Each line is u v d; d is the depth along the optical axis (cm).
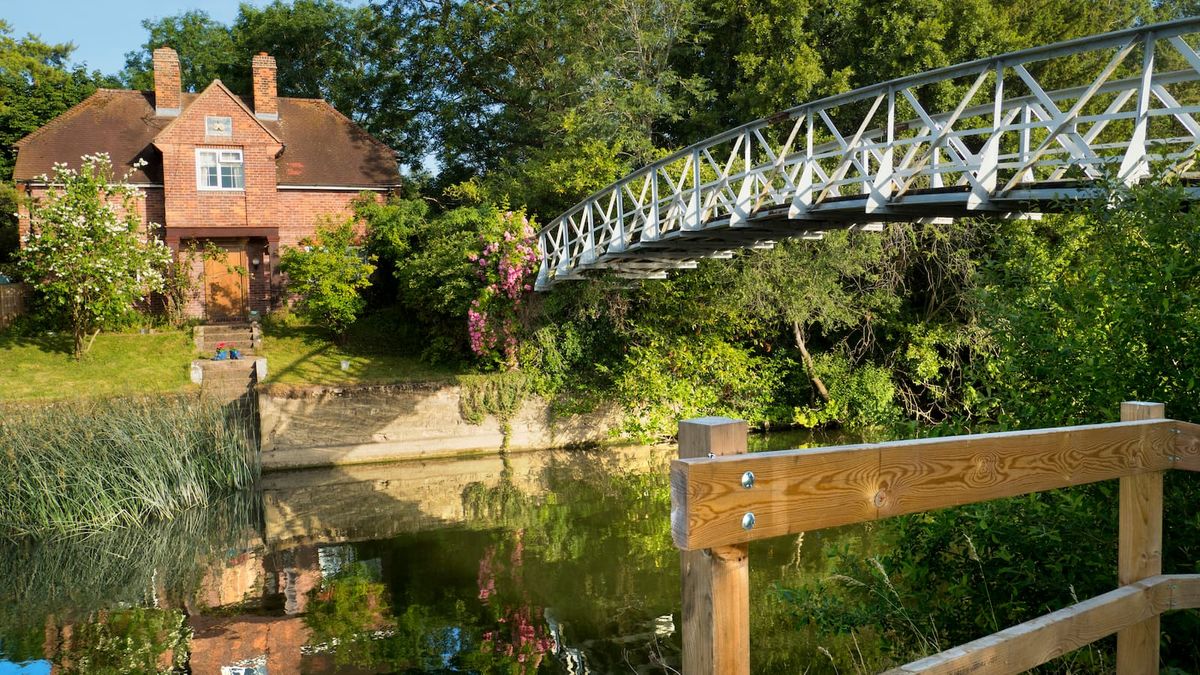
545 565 1001
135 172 2295
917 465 192
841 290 1781
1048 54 773
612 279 1659
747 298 1730
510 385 1800
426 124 3008
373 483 1535
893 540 713
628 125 2116
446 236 2019
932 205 922
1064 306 524
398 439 1733
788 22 2002
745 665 155
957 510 459
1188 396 442
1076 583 438
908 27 1919
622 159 2158
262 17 3300
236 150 2303
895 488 186
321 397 1681
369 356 2022
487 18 2700
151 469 1324
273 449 1645
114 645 791
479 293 1852
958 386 1870
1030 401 526
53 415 1311
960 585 472
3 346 1905
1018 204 840
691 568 158
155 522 1287
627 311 1895
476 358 1939
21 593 961
